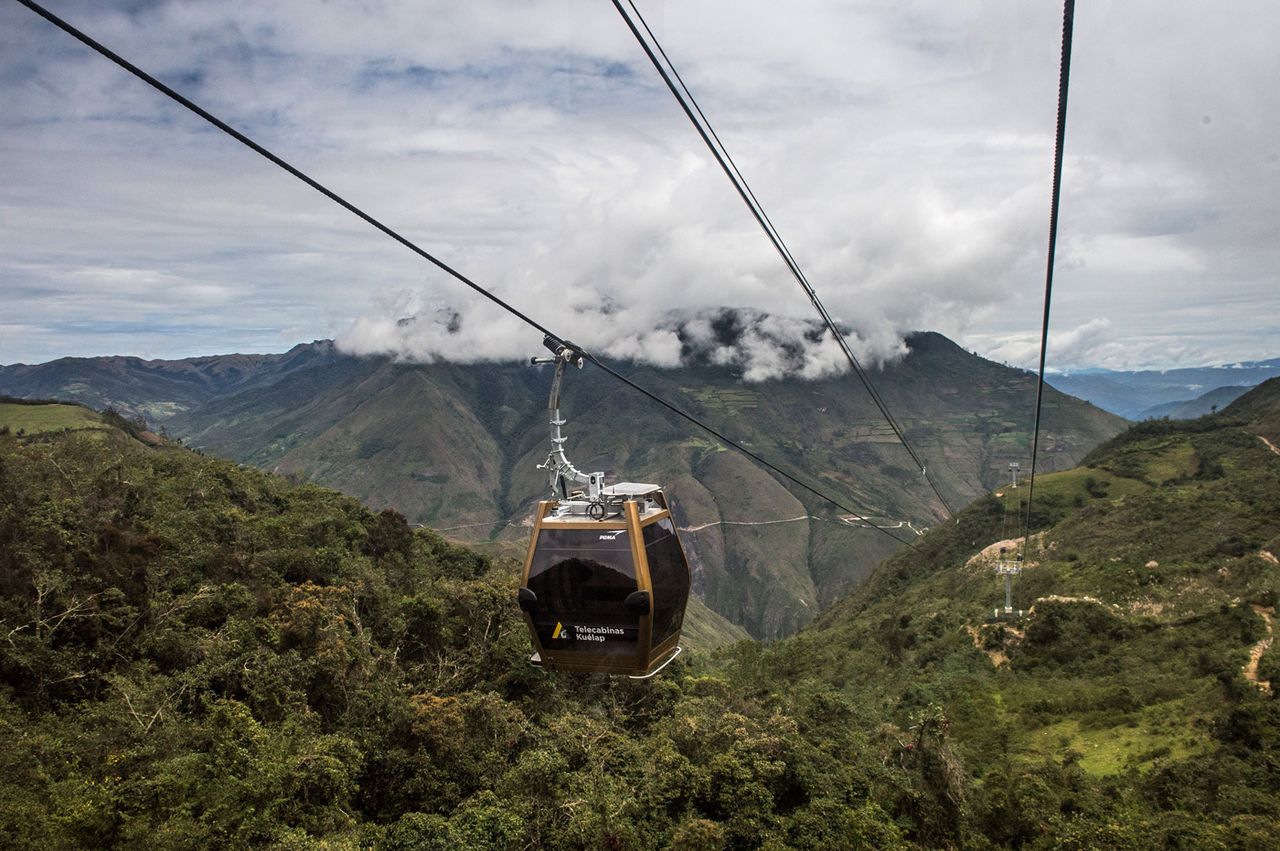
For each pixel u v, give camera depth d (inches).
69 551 1176.2
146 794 801.6
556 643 574.2
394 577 1862.7
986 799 1334.9
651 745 1316.4
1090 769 1664.6
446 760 1149.7
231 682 1082.1
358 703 1181.1
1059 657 2417.6
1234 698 1771.7
